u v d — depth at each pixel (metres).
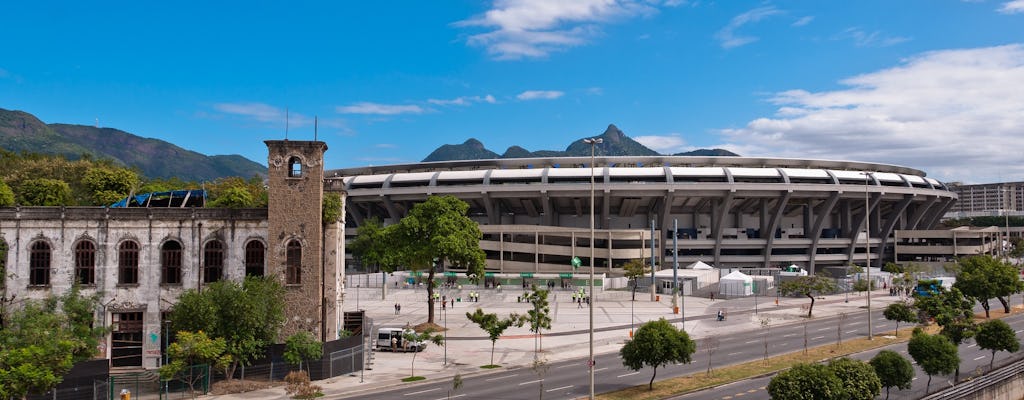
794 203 163.62
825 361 55.22
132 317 52.59
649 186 144.62
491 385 48.31
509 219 166.38
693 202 158.00
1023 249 184.75
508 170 153.38
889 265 142.12
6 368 36.19
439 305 100.62
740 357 58.03
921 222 189.12
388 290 119.75
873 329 74.50
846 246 167.62
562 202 156.88
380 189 155.62
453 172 156.00
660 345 44.53
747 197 153.50
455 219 77.94
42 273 51.28
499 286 118.62
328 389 46.84
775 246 158.25
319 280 53.47
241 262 53.88
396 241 77.75
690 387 45.72
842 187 150.88
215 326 46.28
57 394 40.94
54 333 40.09
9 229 50.88
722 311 85.06
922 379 49.62
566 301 106.69
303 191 53.78
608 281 128.62
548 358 59.56
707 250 158.75
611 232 145.00
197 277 53.16
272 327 49.22
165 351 51.97
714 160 157.88
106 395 42.56
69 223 51.78
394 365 55.94
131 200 65.00
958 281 83.69
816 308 95.25
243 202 67.19
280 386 47.16
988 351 60.41
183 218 53.44
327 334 54.72
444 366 55.62
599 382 48.62
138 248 52.72
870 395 35.50
